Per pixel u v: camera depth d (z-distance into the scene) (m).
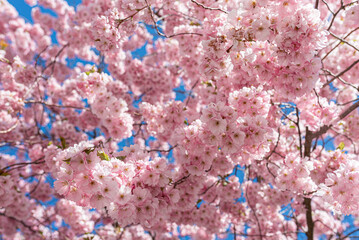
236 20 2.61
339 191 2.64
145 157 2.85
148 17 3.48
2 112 6.34
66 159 2.20
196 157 3.61
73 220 6.00
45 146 6.78
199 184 4.02
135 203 2.54
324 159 3.72
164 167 2.75
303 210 5.73
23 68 5.96
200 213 5.02
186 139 3.34
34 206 7.22
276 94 4.10
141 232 7.66
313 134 4.54
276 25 2.46
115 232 7.21
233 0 4.01
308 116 3.74
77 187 2.23
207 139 3.02
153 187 2.74
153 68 7.75
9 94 5.77
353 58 4.95
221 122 2.80
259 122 2.97
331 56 5.37
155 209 2.69
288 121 5.02
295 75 2.73
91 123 7.63
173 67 7.72
